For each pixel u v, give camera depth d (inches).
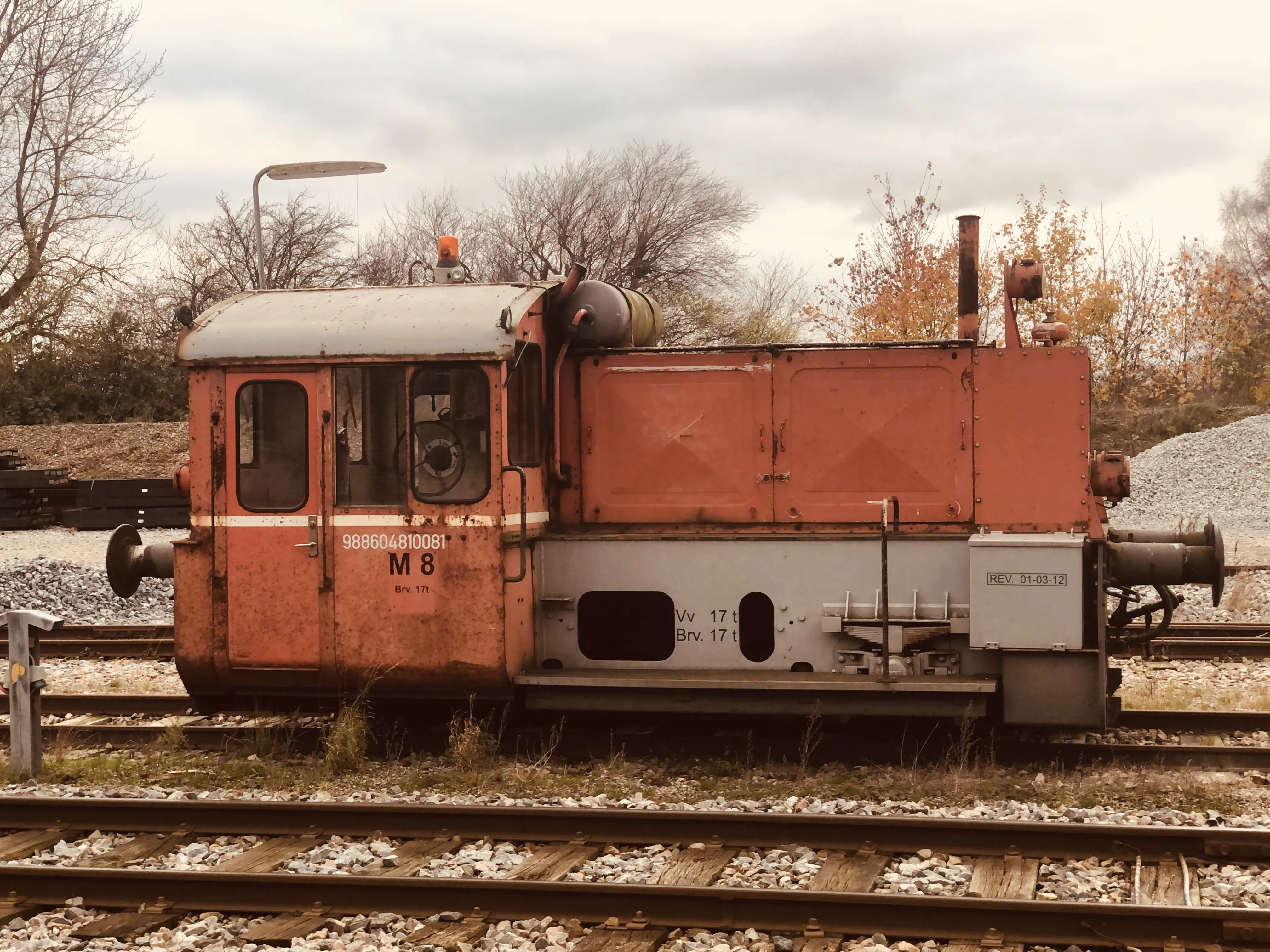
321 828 254.8
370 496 318.7
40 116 1369.3
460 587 312.5
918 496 321.4
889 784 296.7
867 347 325.1
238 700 335.6
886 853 234.1
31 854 246.5
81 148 1368.1
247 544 325.4
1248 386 1616.6
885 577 301.9
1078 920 193.2
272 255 1904.5
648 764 319.9
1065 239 1272.1
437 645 313.9
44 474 1107.3
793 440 329.7
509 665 312.3
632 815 244.1
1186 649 456.4
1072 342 1277.1
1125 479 309.3
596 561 328.2
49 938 202.7
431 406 315.3
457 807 251.4
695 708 311.9
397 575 316.2
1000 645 296.0
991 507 315.6
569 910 207.3
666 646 335.6
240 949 197.3
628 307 344.2
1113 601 578.6
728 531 331.0
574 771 313.9
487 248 1836.9
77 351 1489.9
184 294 1876.2
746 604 328.2
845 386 326.0
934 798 282.2
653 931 200.7
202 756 336.8
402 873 227.0
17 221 1389.0
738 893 201.9
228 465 326.0
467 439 313.1
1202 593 580.7
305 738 347.3
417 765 318.0
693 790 295.3
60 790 293.4
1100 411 1535.4
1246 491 986.1
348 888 214.2
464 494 313.0
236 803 257.4
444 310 318.0
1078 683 296.4
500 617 310.5
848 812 266.4
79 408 1740.9
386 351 314.2
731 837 241.9
